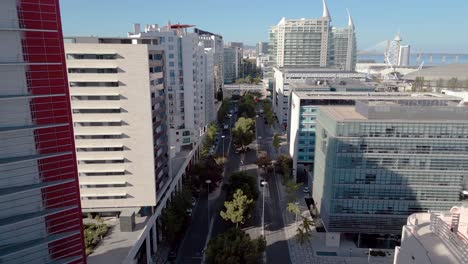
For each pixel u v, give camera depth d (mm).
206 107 164375
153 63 74125
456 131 66000
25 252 44875
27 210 44406
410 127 66875
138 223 72562
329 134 73438
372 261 70875
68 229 47750
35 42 42562
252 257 58750
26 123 43281
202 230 82750
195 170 102938
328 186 73500
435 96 104250
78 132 70812
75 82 68062
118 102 69625
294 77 181375
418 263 29766
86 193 74250
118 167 72938
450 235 29391
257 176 117250
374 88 136000
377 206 71312
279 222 86812
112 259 60156
